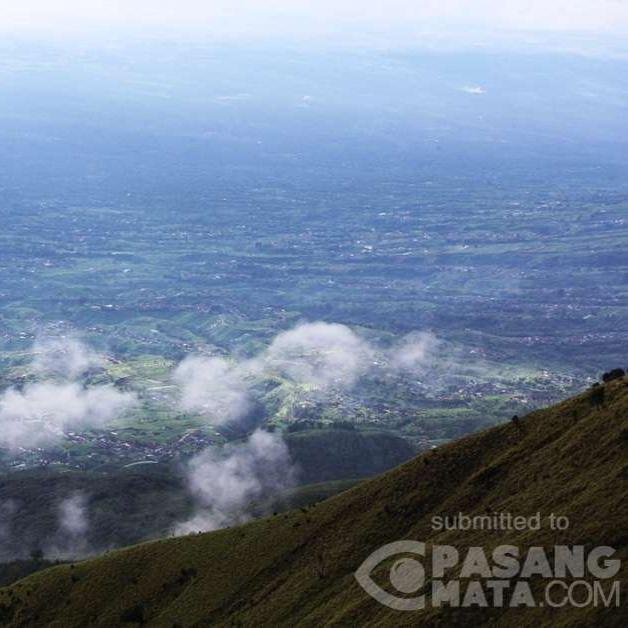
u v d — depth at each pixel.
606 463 130.75
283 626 145.62
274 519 178.75
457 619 117.81
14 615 188.75
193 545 184.38
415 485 158.88
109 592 182.38
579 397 154.50
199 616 163.25
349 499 168.12
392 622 125.75
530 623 109.56
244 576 166.50
